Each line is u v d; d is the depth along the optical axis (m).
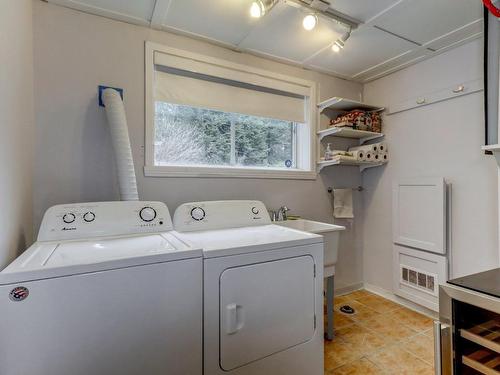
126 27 1.84
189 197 2.04
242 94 2.29
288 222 2.28
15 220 1.21
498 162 1.70
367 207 2.90
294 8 1.70
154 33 1.93
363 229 2.93
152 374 1.05
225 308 1.21
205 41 2.09
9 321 0.85
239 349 1.24
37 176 1.60
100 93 1.76
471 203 2.06
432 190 2.25
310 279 1.46
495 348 0.98
